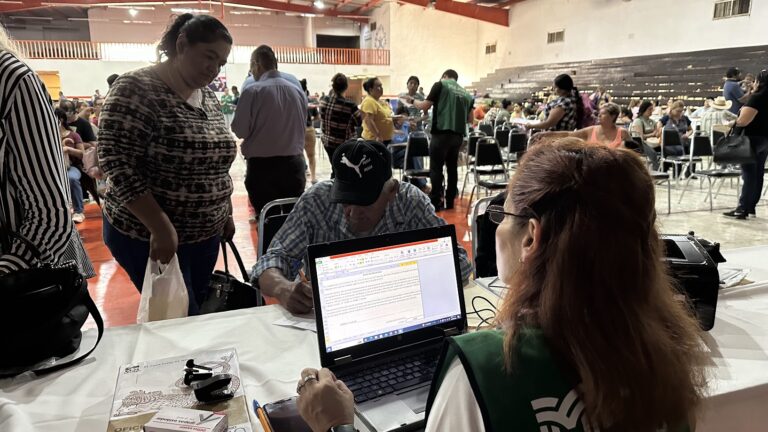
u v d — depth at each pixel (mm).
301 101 3203
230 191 1901
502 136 7391
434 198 5324
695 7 12688
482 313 1396
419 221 1565
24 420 926
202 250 1847
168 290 1517
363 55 19031
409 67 19625
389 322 1128
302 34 22297
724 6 12102
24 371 1072
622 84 13836
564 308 555
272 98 3016
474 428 565
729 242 4180
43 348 1083
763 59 10891
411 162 5453
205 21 1574
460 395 581
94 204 5805
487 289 1582
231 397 979
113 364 1140
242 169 8711
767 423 1084
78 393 1024
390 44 19219
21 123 1043
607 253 550
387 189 1439
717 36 12328
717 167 6473
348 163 1372
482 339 612
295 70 18359
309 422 792
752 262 1866
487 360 583
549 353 572
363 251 1130
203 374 1022
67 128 5129
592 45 15516
